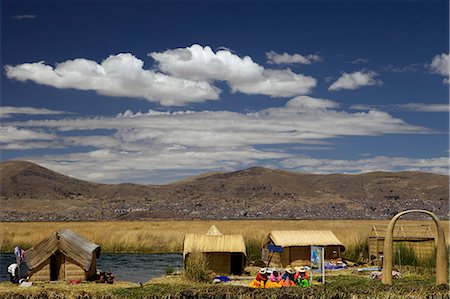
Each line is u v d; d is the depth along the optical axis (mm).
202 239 32219
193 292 24938
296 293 24594
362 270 32906
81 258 28891
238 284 27812
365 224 94812
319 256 28172
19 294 24281
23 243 50688
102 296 24062
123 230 64812
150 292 24812
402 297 23656
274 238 35781
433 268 32125
